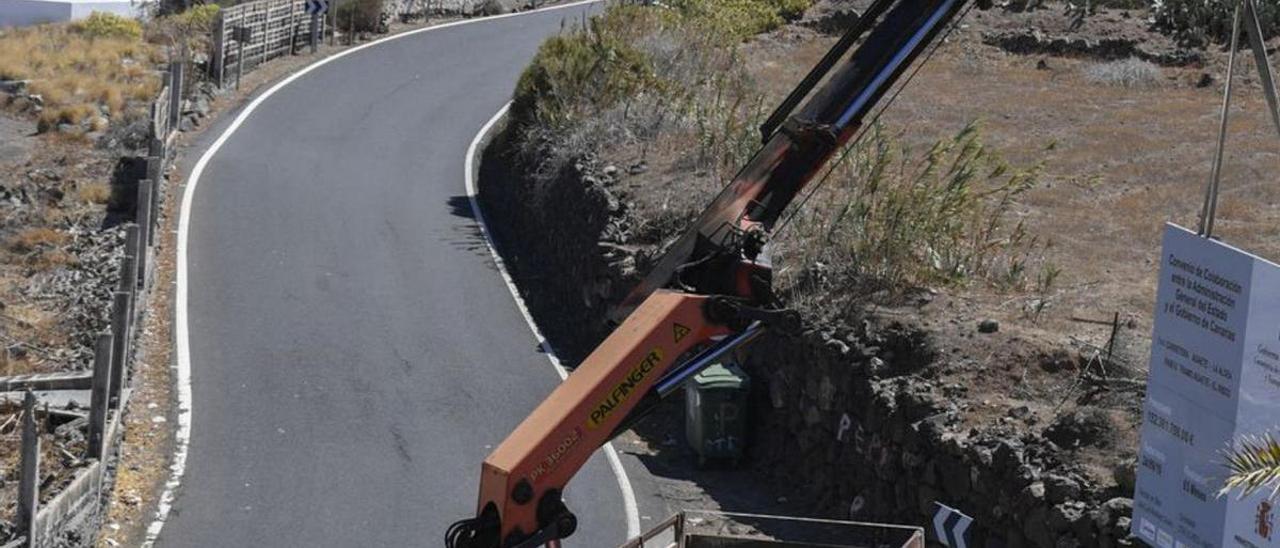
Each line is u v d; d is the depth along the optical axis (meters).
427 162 32.59
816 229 19.97
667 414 20.56
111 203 27.59
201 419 19.27
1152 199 22.97
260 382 20.62
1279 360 10.84
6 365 19.77
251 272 24.95
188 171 30.17
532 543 9.69
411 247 27.05
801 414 18.03
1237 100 30.34
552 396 9.97
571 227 24.70
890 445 15.96
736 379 18.48
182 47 36.88
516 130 29.86
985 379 15.89
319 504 17.16
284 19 42.00
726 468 18.80
